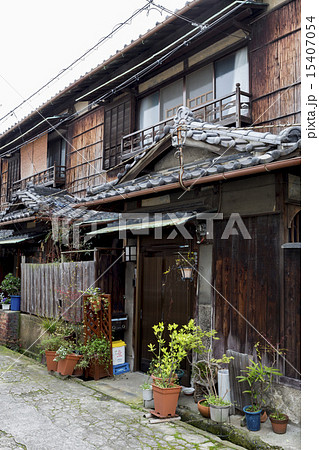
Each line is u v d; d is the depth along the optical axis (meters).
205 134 7.14
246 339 6.12
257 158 5.55
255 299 6.05
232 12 8.95
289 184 6.00
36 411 6.20
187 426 5.79
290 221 5.95
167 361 6.43
